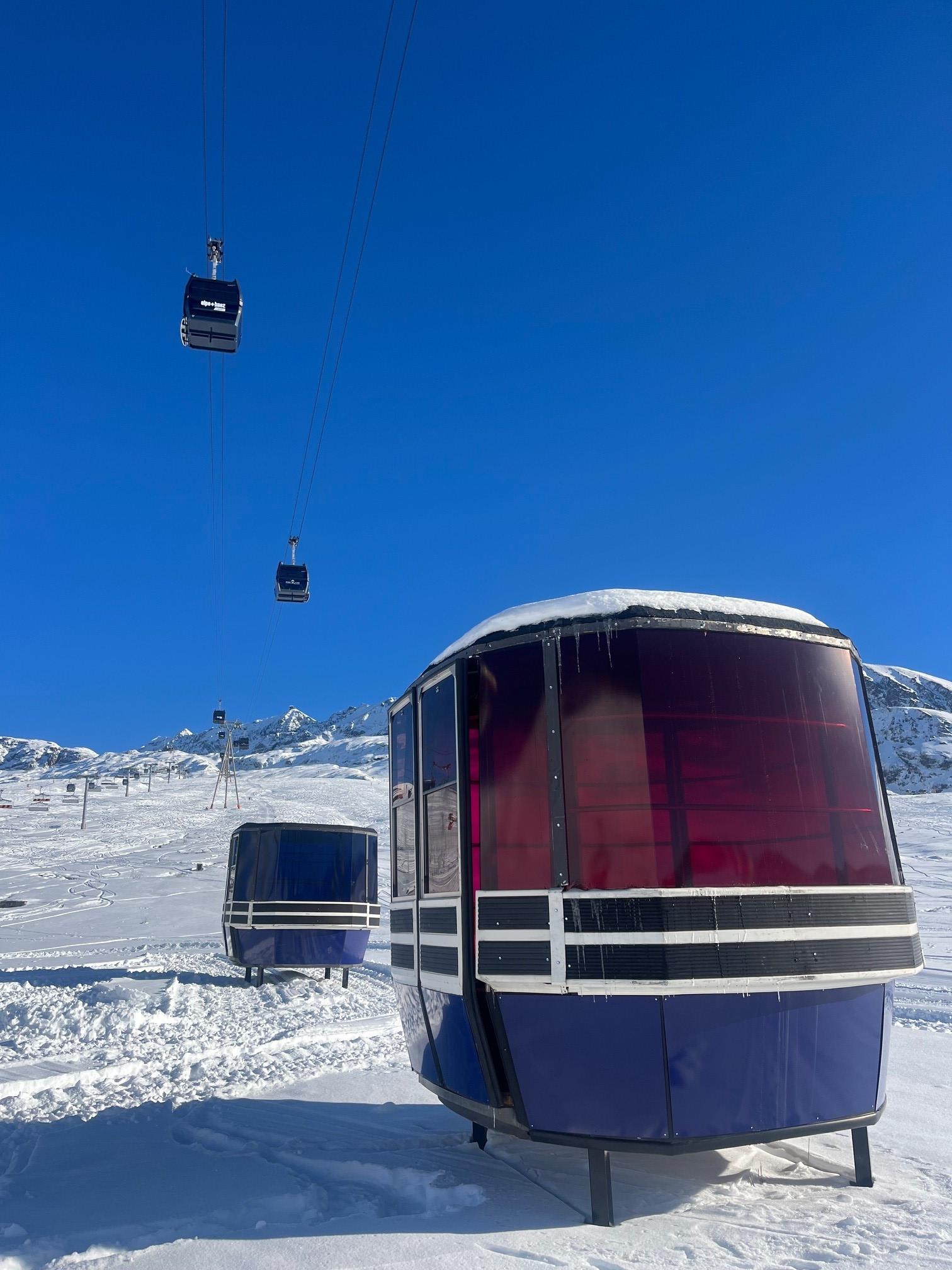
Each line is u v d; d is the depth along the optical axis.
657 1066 3.28
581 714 3.67
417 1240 3.10
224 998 10.23
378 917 11.80
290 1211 3.47
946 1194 3.61
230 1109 5.21
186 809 90.62
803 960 3.40
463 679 3.99
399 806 5.07
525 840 3.69
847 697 4.14
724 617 3.86
